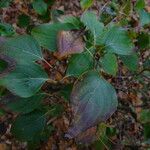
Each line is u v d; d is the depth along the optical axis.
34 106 0.30
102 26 0.30
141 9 0.39
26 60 0.26
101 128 0.35
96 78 0.25
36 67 0.26
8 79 0.24
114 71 0.29
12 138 0.53
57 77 0.36
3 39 0.26
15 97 0.29
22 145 0.53
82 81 0.24
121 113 0.50
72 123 0.24
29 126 0.32
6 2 0.45
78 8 0.77
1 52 0.25
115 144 0.39
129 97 0.57
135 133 0.53
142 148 0.47
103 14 0.41
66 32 0.26
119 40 0.29
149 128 0.33
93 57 0.28
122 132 0.48
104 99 0.24
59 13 0.44
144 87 0.46
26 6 0.67
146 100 0.46
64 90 0.32
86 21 0.30
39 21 0.59
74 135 0.24
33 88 0.25
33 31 0.27
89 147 0.43
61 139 0.53
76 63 0.27
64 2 0.75
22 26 0.47
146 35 0.40
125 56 0.35
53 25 0.28
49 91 0.33
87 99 0.24
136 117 0.50
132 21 0.44
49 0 0.44
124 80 0.47
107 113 0.24
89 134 0.31
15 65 0.25
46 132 0.38
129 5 0.40
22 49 0.26
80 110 0.24
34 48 0.26
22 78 0.25
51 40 0.27
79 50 0.25
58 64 0.46
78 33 0.29
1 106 0.29
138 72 0.43
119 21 0.40
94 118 0.24
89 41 0.29
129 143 0.46
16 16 0.67
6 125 0.49
